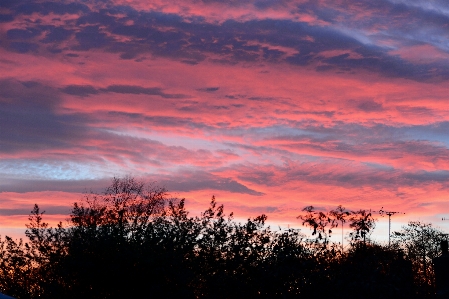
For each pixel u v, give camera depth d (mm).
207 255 19750
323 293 19203
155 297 18156
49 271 18906
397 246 26844
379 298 19156
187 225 19906
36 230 19516
